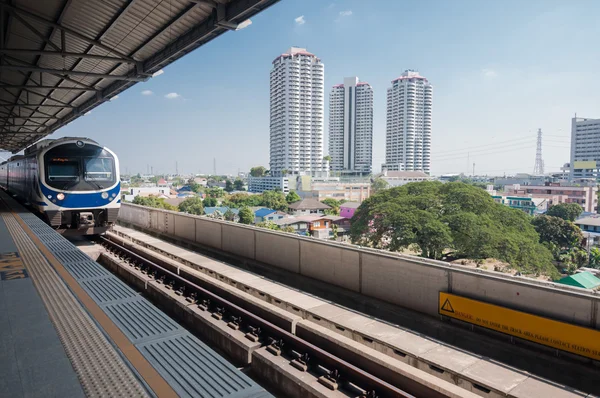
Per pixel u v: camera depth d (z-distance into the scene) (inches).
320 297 329.4
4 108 915.4
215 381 110.0
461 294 247.6
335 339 223.3
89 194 495.8
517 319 217.2
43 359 116.3
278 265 398.3
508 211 1293.1
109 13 429.4
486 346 225.3
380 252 297.9
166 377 110.7
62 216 485.7
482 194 1312.7
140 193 5103.3
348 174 7130.9
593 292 199.5
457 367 202.5
